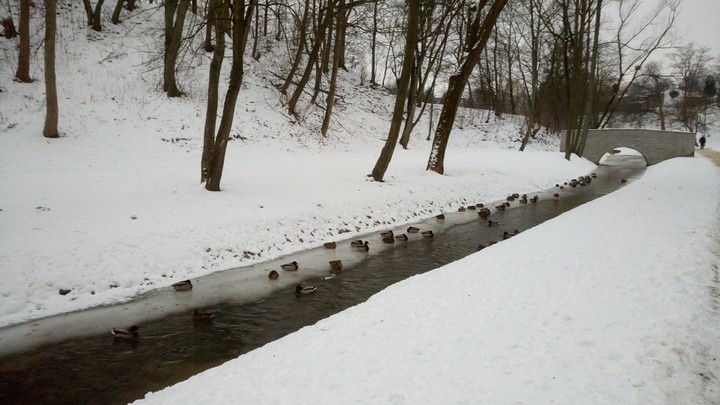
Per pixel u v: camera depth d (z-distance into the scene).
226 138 13.64
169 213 11.45
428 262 11.12
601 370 4.96
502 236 13.74
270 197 13.98
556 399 4.45
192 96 25.80
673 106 79.62
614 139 36.62
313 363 5.24
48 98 18.02
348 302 8.55
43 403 5.20
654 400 4.44
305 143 28.12
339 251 11.91
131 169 16.67
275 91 31.20
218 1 15.07
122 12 30.89
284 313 8.00
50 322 7.30
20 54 20.66
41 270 8.16
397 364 5.15
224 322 7.58
